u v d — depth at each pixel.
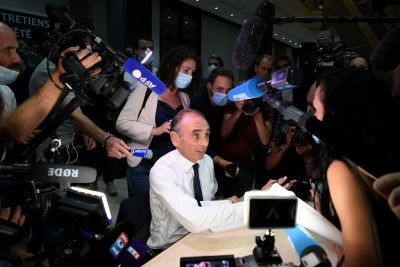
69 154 1.54
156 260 1.11
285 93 2.10
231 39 10.54
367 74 0.72
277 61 3.32
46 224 1.29
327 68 1.78
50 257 0.83
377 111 0.68
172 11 7.93
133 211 1.50
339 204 0.67
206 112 2.14
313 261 0.72
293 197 0.71
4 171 0.93
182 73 1.80
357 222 0.64
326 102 0.73
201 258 0.84
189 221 1.26
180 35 8.29
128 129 1.82
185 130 1.42
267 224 0.71
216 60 4.38
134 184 1.86
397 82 1.11
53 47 1.07
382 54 1.09
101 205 0.83
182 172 1.47
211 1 7.51
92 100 1.29
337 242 0.89
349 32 4.76
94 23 5.91
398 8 3.06
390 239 0.63
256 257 0.82
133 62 1.10
